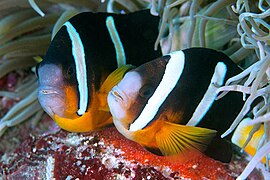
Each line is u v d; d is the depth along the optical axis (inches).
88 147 15.1
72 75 13.9
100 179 14.4
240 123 14.0
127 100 13.2
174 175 14.2
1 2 17.6
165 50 16.5
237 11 13.8
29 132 18.7
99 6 18.1
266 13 13.1
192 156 14.1
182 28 16.3
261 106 14.0
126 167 14.4
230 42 16.3
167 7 15.0
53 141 15.7
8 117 18.0
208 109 13.9
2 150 18.9
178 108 13.6
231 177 14.3
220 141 14.3
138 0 17.6
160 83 13.4
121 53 14.6
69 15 16.4
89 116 14.5
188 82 13.5
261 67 12.7
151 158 14.5
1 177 16.1
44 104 14.2
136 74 13.3
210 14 15.0
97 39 14.3
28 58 19.3
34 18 18.0
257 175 14.4
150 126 13.6
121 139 15.0
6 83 20.4
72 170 14.6
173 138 13.8
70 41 14.0
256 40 13.6
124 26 14.9
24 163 15.7
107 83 14.1
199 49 13.9
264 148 12.2
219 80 13.7
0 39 17.8
